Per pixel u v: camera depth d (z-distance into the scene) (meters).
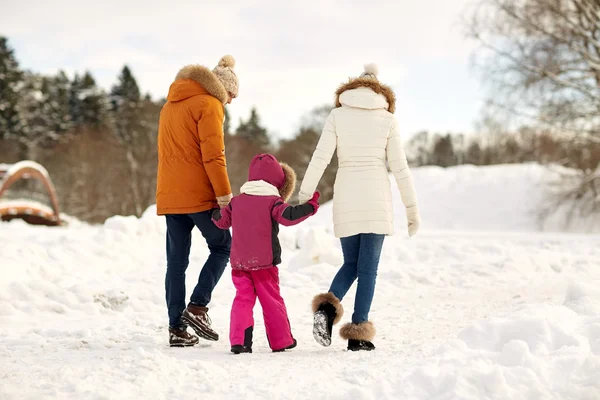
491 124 25.47
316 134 58.00
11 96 81.06
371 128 5.21
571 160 26.38
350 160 5.22
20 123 80.81
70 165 58.41
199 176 5.19
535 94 24.48
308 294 8.32
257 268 4.95
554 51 24.31
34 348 4.89
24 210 42.88
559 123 25.25
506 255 11.73
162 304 7.59
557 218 26.94
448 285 9.13
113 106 85.19
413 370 3.74
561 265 10.73
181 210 5.15
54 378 3.66
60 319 6.56
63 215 49.34
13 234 14.27
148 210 12.73
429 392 3.40
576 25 24.44
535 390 3.31
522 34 24.67
